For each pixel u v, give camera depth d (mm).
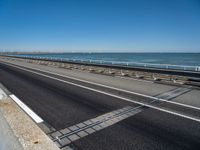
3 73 15766
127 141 3432
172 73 10672
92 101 6309
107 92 7785
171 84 9828
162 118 4602
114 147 3221
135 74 13305
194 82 9422
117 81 11016
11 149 2756
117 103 6027
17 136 3172
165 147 3221
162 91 7953
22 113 4371
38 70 18828
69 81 11039
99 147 3221
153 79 11633
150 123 4289
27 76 13648
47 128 4031
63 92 7832
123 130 3908
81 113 5031
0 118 3994
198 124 4215
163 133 3766
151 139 3512
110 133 3770
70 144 3324
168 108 5445
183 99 6523
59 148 3070
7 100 5578
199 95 7164
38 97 6906
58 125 4195
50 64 28078
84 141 3434
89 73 15914
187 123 4277
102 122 4359
